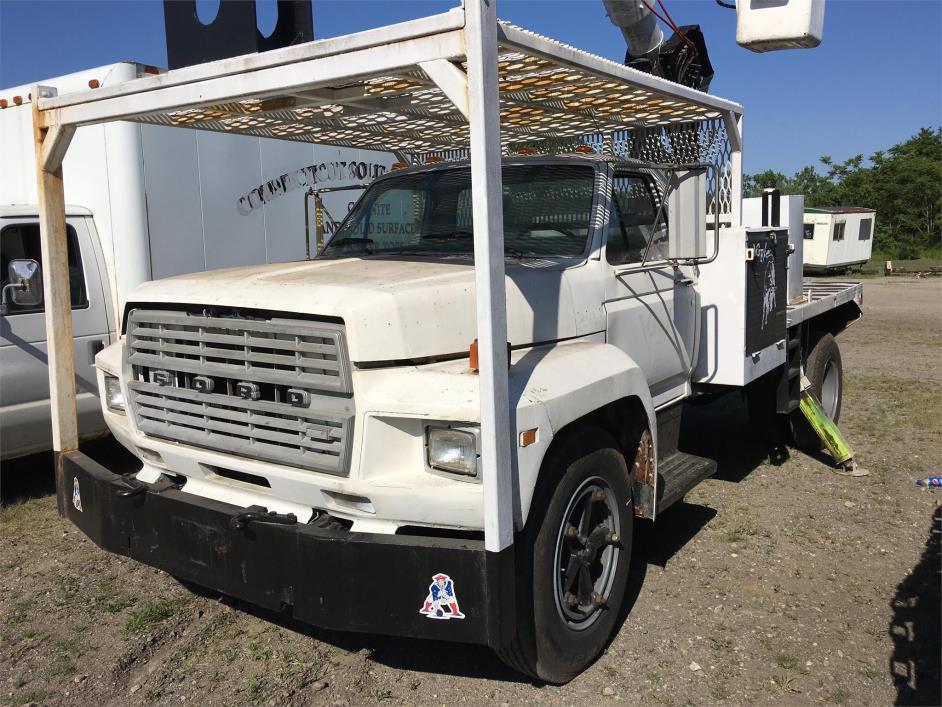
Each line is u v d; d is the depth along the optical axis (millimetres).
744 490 5977
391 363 3037
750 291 5090
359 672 3609
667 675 3537
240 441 3340
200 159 6910
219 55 3354
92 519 3846
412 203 4703
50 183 4188
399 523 3027
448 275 3473
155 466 3887
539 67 3443
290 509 3346
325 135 5547
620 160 4469
